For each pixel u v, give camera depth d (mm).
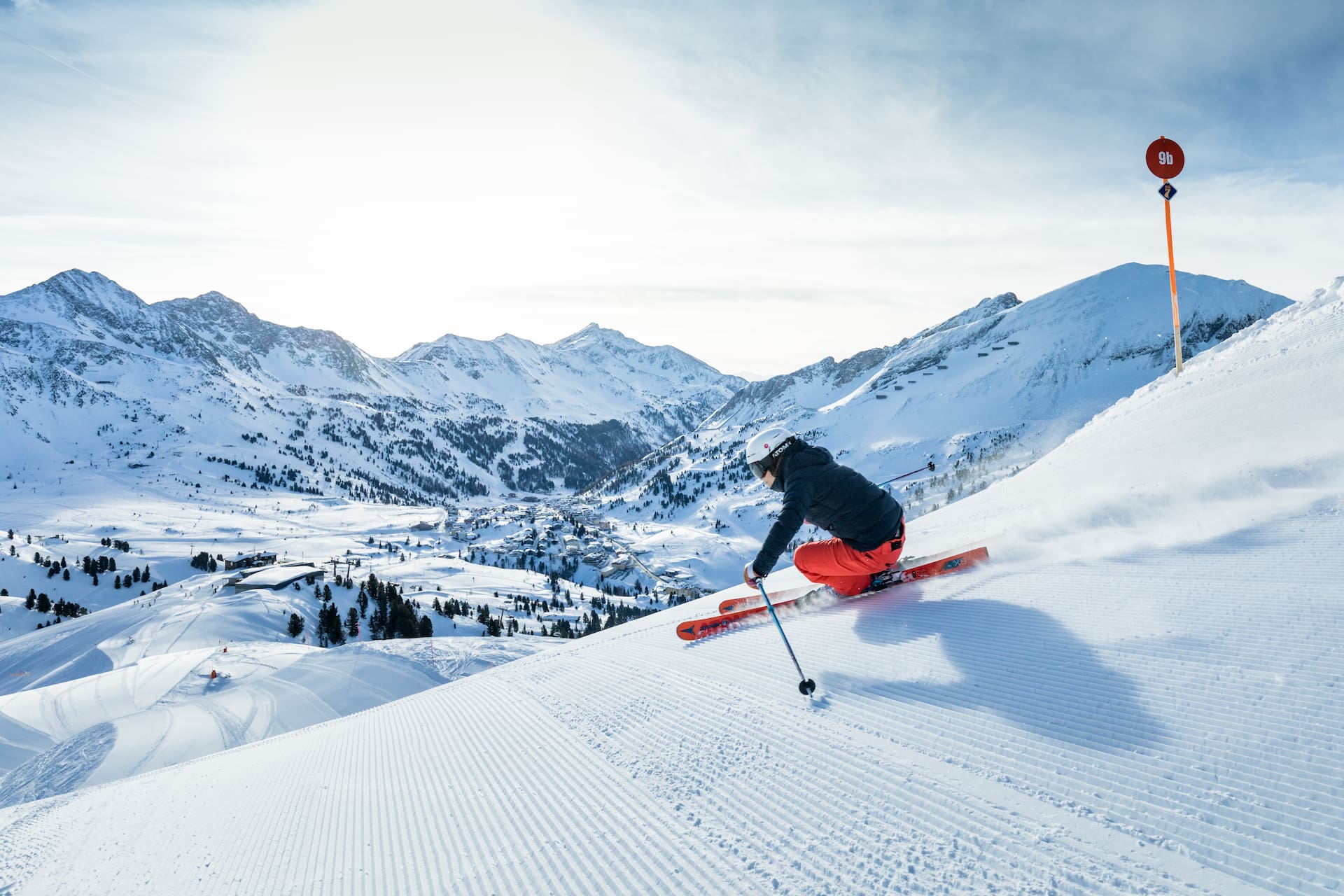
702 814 3084
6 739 42656
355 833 3768
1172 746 2787
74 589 191500
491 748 4523
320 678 44938
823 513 5168
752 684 4375
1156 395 13812
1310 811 2295
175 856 4109
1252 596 3859
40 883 4328
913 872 2414
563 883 2811
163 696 46156
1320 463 5973
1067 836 2434
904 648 4297
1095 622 4012
